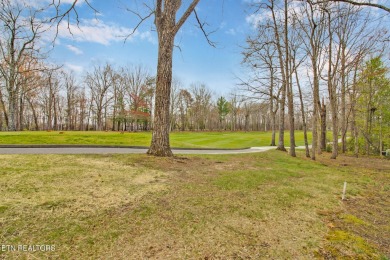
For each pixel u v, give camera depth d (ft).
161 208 13.11
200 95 212.64
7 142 44.24
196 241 10.07
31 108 146.82
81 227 10.30
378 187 25.68
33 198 12.53
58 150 36.17
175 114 200.13
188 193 15.99
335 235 12.00
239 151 54.65
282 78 54.90
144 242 9.65
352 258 9.95
